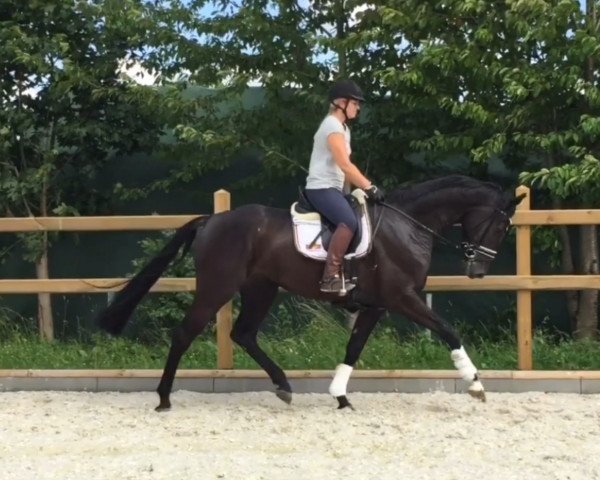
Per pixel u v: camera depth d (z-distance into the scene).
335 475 5.14
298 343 8.49
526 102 8.79
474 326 9.65
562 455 5.48
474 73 8.53
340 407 6.80
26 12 9.66
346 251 6.40
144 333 9.55
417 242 6.59
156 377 7.52
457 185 6.68
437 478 5.07
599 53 8.10
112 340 9.10
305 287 6.60
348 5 9.10
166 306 9.30
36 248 9.65
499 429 6.16
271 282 6.94
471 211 6.68
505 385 7.32
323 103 8.98
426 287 7.44
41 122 9.93
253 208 6.72
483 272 6.71
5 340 9.43
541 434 6.02
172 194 10.20
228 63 9.60
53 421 6.47
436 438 5.93
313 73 9.40
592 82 8.84
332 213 6.39
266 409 6.82
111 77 9.94
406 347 8.35
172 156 9.87
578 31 8.07
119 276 10.20
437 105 8.90
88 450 5.73
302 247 6.46
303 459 5.48
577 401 6.98
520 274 7.41
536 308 9.81
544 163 9.41
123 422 6.43
